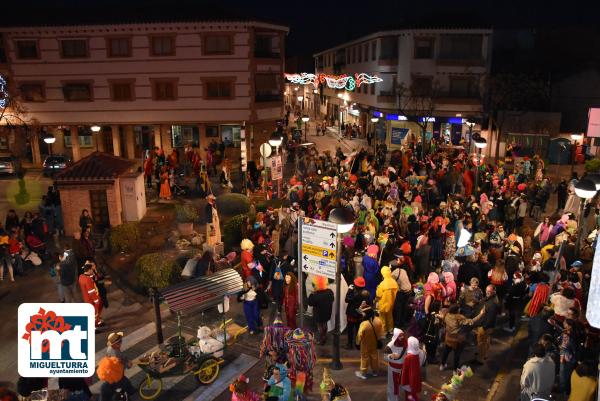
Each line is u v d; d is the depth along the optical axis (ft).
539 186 70.49
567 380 31.07
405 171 84.23
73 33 106.01
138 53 106.52
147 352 37.04
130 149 115.14
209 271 44.09
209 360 33.32
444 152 103.40
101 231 63.16
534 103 124.88
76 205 62.59
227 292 35.04
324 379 28.50
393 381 30.32
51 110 110.42
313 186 77.00
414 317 36.58
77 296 46.29
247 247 44.62
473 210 56.85
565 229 50.78
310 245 32.63
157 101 108.58
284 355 32.12
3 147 116.06
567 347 30.99
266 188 75.72
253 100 107.76
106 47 106.42
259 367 35.29
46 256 56.39
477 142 68.49
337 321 34.30
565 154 115.75
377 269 41.93
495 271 41.06
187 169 99.30
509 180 72.23
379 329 33.68
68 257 42.27
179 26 104.42
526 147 118.93
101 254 57.62
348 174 77.10
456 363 34.17
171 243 59.26
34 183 94.12
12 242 50.85
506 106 123.13
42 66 108.17
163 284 43.60
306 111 262.88
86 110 110.01
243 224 56.59
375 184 69.41
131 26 104.83
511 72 127.65
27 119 110.52
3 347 38.09
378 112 141.49
